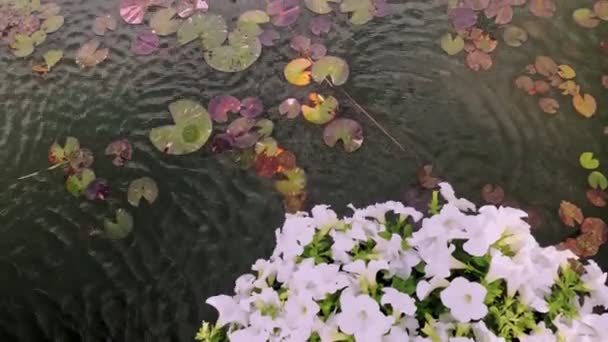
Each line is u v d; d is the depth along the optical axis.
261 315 0.91
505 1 2.04
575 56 1.94
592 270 0.91
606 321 0.86
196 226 1.74
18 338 1.66
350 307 0.85
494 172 1.76
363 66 1.96
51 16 2.20
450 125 1.84
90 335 1.64
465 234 0.88
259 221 1.73
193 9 2.12
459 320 0.84
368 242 0.96
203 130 1.87
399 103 1.89
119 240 1.75
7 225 1.81
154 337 1.61
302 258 0.97
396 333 0.85
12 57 2.13
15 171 1.90
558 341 0.85
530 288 0.85
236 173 1.81
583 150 1.78
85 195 1.83
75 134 1.94
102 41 2.12
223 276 1.67
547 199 1.71
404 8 2.07
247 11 2.09
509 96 1.88
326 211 0.99
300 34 2.03
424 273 0.93
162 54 2.06
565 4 2.04
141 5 2.16
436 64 1.95
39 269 1.74
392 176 1.77
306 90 1.92
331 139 1.83
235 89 1.95
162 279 1.68
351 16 2.06
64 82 2.05
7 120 2.00
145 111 1.95
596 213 1.67
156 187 1.81
